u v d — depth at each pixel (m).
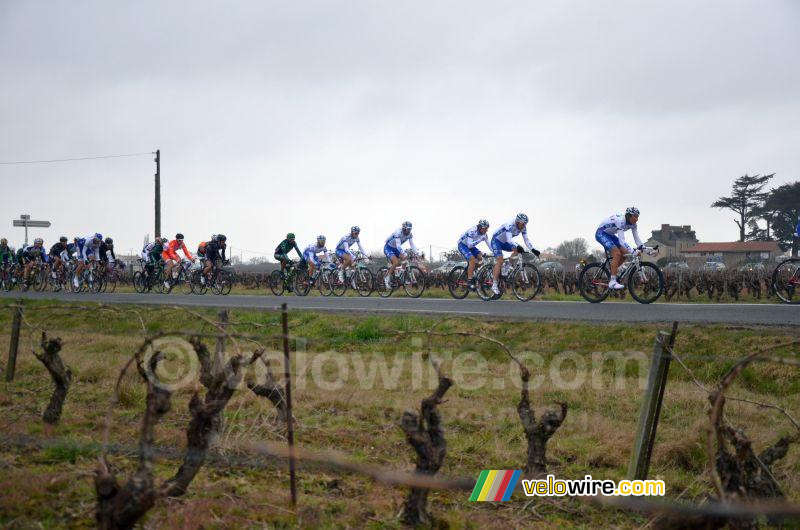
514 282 13.88
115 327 11.04
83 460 4.93
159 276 21.16
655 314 9.66
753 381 6.80
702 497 4.48
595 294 12.67
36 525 3.82
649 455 4.64
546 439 4.71
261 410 6.29
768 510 3.11
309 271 18.86
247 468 4.94
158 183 35.00
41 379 7.86
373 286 17.64
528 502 4.50
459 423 6.11
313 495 4.47
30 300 14.07
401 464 4.79
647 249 12.04
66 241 22.11
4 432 5.46
